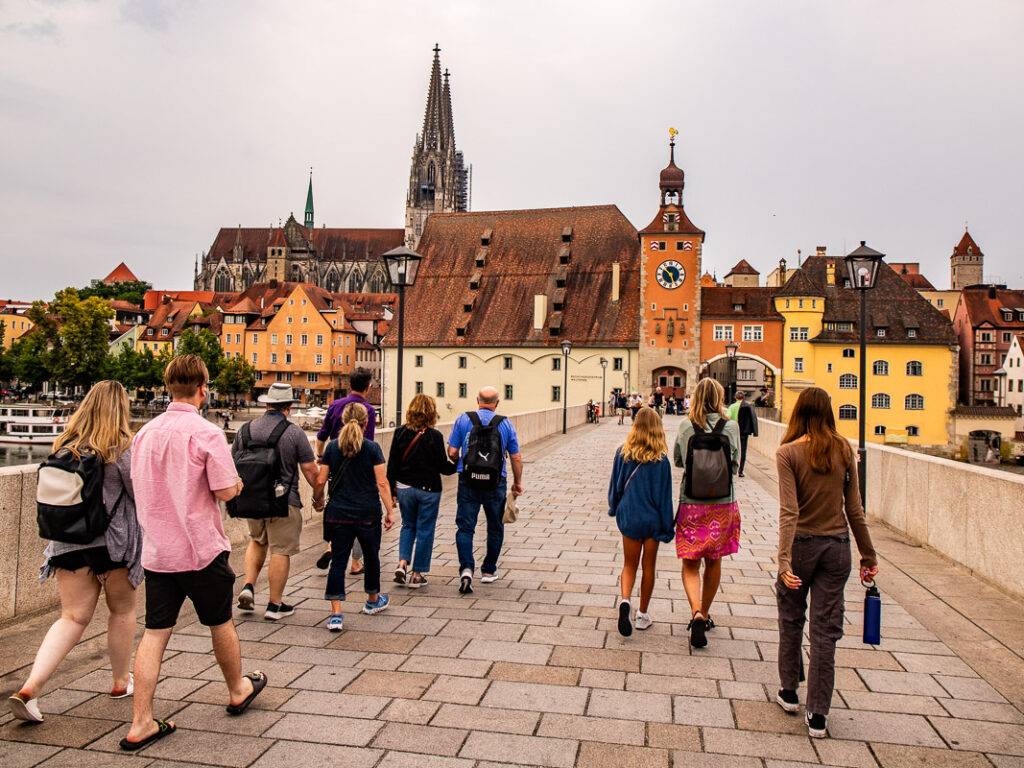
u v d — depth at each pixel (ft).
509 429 30.60
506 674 20.63
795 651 18.43
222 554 17.70
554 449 94.38
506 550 36.32
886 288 259.60
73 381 285.23
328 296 408.67
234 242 573.74
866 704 18.95
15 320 516.32
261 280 556.10
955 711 18.58
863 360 46.11
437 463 29.78
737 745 16.83
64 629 17.57
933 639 23.62
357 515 25.09
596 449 94.27
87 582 17.84
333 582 24.49
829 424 18.16
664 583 30.35
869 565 18.01
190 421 17.48
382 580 30.81
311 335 389.19
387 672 20.74
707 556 23.80
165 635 17.08
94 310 283.59
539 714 18.22
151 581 17.02
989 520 30.14
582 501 51.72
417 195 539.70
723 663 21.61
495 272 277.85
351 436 25.41
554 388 256.93
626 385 249.34
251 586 25.90
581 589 29.32
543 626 24.73
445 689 19.61
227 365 356.59
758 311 249.55
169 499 17.04
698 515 23.75
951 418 249.14
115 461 17.72
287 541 25.30
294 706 18.56
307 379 389.39
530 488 58.29
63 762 15.78
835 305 254.88
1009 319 349.00
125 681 18.86
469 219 291.38
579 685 19.94
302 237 556.10
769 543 38.24
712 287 255.09
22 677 19.90
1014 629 24.57
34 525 24.61
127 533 17.87
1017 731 17.58
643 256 246.06
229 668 17.81
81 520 17.11
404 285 48.14
